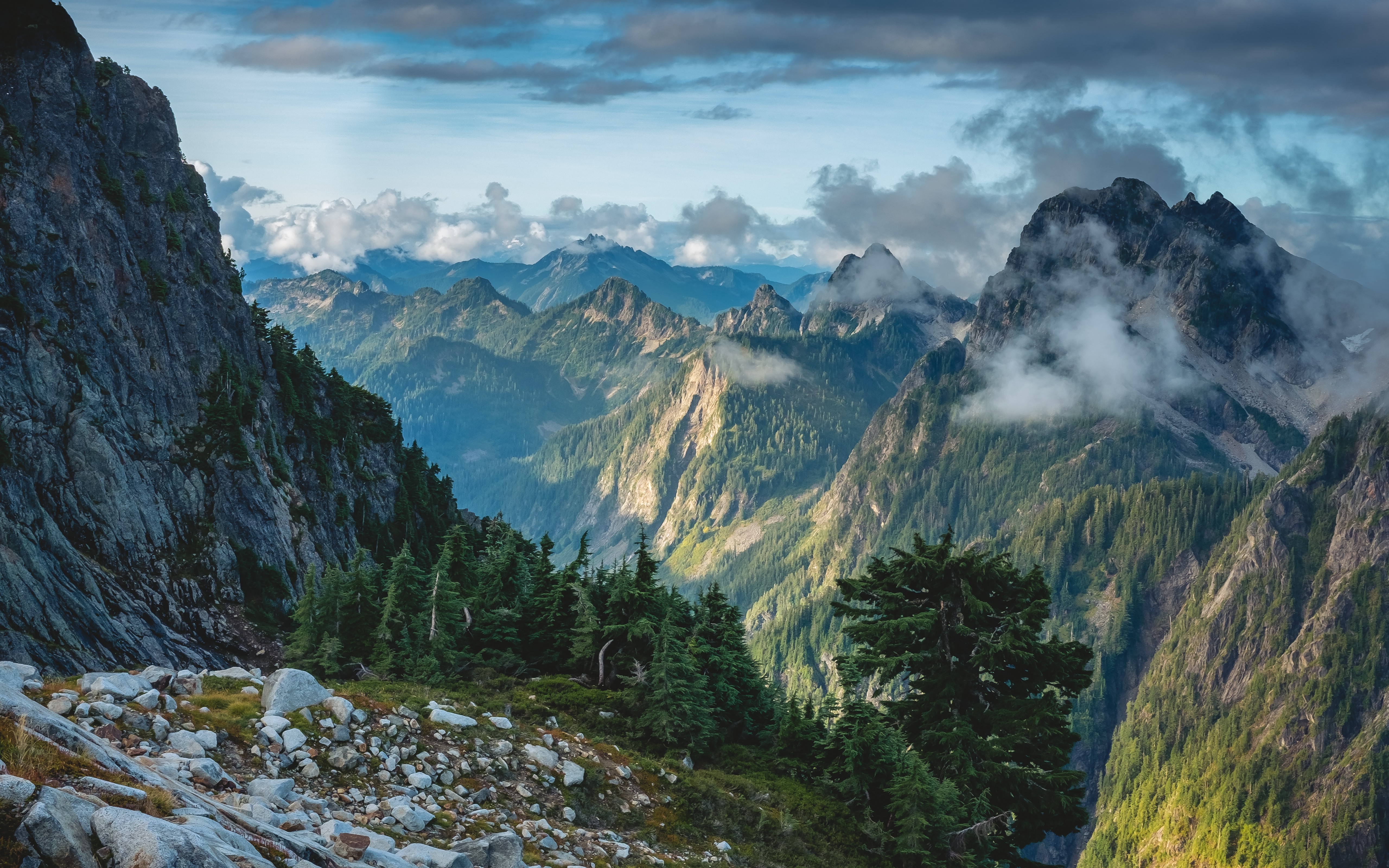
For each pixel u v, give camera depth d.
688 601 55.53
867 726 37.62
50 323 82.06
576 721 38.25
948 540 40.62
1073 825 37.09
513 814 24.67
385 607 46.41
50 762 12.99
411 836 20.84
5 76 89.06
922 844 32.97
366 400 159.38
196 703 22.95
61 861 10.66
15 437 75.50
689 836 28.81
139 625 75.38
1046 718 37.31
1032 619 38.56
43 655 65.12
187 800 14.43
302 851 15.08
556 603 50.81
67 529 77.25
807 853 31.11
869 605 43.03
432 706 28.03
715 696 45.72
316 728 23.75
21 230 82.94
